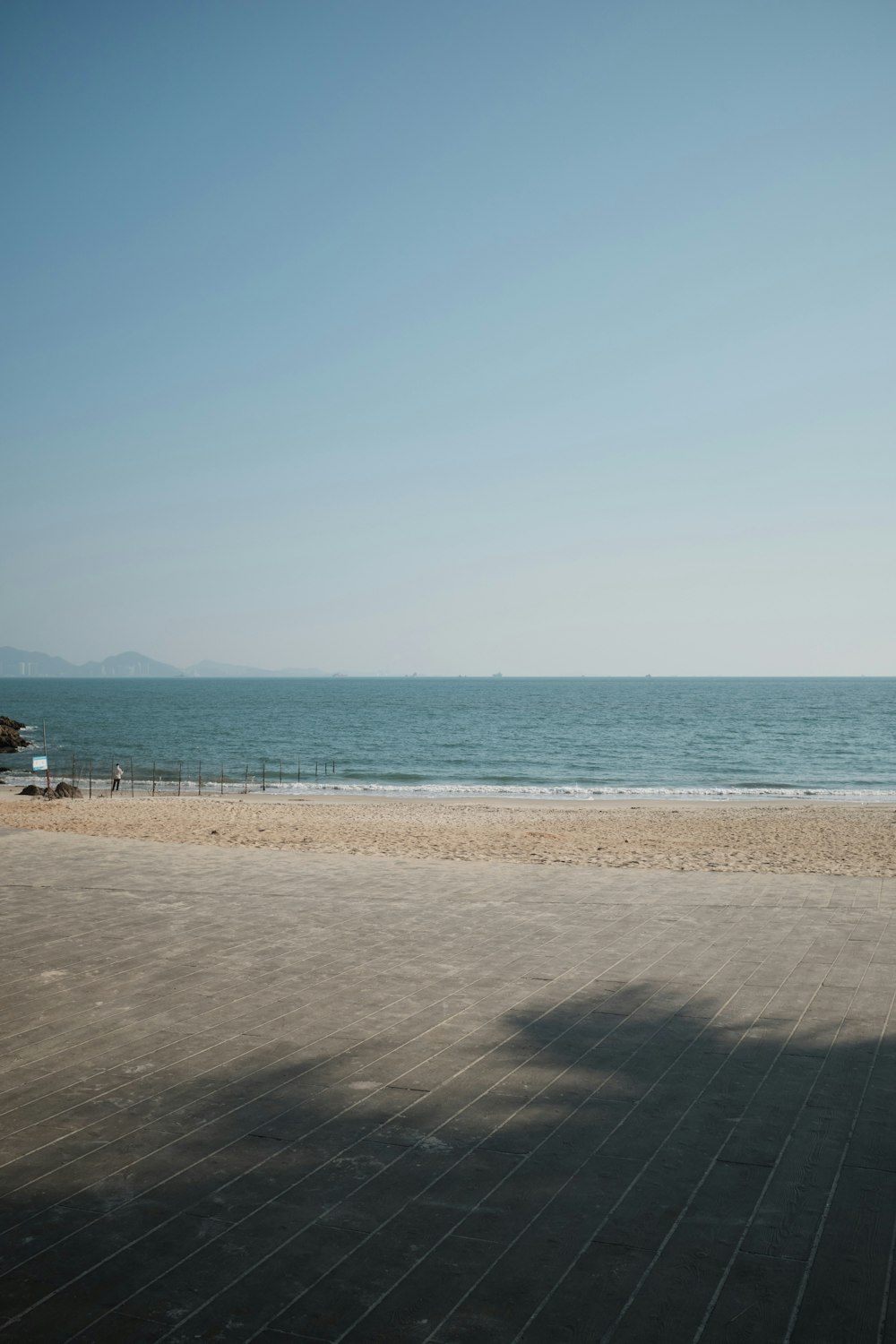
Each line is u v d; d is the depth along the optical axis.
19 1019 6.41
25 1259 3.53
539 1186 4.11
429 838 19.03
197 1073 5.44
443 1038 6.05
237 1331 3.11
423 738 73.19
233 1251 3.58
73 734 77.88
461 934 8.95
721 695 174.50
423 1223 3.79
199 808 27.23
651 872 12.59
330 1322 3.16
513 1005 6.73
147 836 18.75
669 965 7.85
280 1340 3.06
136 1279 3.40
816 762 54.41
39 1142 4.54
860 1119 4.82
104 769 49.91
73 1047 5.86
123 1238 3.67
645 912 9.98
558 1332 3.10
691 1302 3.26
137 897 10.63
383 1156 4.40
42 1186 4.10
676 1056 5.73
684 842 19.02
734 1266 3.48
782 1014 6.54
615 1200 3.99
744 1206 3.93
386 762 54.78
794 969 7.70
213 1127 4.71
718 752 61.12
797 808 30.28
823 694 177.75
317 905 10.27
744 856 15.79
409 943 8.56
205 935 8.86
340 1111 4.91
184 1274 3.43
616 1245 3.63
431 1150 4.46
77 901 10.37
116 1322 3.15
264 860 13.20
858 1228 3.75
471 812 28.31
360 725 90.31
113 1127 4.71
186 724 91.81
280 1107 4.97
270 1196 4.01
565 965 7.84
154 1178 4.17
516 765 53.25
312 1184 4.13
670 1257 3.55
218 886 11.28
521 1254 3.57
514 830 21.48
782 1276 3.42
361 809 28.27
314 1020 6.41
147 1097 5.10
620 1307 3.23
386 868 12.65
